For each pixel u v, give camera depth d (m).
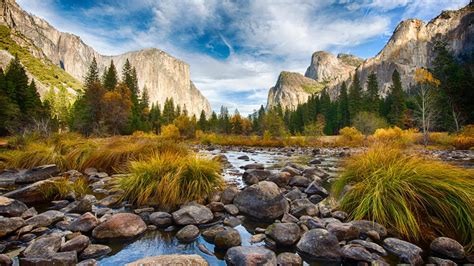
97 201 4.19
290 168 6.87
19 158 7.23
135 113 50.12
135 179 4.49
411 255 2.40
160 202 4.14
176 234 3.01
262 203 3.69
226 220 3.46
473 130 21.11
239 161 11.20
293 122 66.12
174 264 2.03
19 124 28.28
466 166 8.91
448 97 31.84
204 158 5.36
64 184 4.55
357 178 4.26
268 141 27.88
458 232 2.90
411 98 53.31
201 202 4.17
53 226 3.13
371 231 2.89
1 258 2.18
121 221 2.98
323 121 56.53
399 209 3.13
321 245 2.53
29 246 2.38
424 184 3.28
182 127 46.97
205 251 2.60
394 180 3.42
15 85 40.56
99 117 39.50
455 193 3.05
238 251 2.36
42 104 48.03
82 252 2.46
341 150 19.23
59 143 8.82
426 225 3.03
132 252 2.56
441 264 2.30
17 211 3.35
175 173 4.50
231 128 68.00
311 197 4.64
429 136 24.23
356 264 2.38
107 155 7.18
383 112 54.34
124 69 58.34
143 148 7.52
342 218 3.49
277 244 2.77
